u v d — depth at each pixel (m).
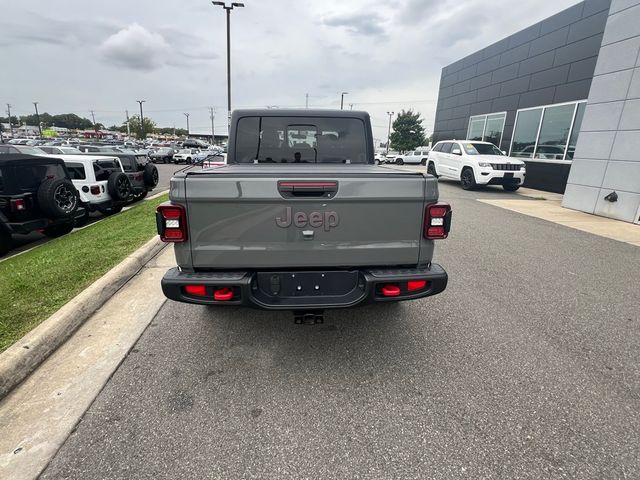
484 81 18.41
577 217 9.02
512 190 14.16
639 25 8.08
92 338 3.11
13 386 2.46
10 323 3.06
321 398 2.43
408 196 2.52
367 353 2.96
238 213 2.44
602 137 9.14
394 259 2.64
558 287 4.44
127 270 4.41
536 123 14.98
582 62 12.73
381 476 1.86
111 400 2.37
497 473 1.88
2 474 1.82
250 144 4.12
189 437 2.09
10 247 6.16
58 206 6.52
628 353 3.02
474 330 3.36
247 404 2.36
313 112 4.09
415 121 51.19
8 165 5.91
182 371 2.69
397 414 2.29
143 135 73.62
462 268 5.09
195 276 2.49
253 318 3.51
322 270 2.62
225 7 20.64
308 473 1.87
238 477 1.84
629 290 4.38
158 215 2.42
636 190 8.29
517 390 2.54
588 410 2.35
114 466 1.89
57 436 2.07
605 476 1.87
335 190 2.45
